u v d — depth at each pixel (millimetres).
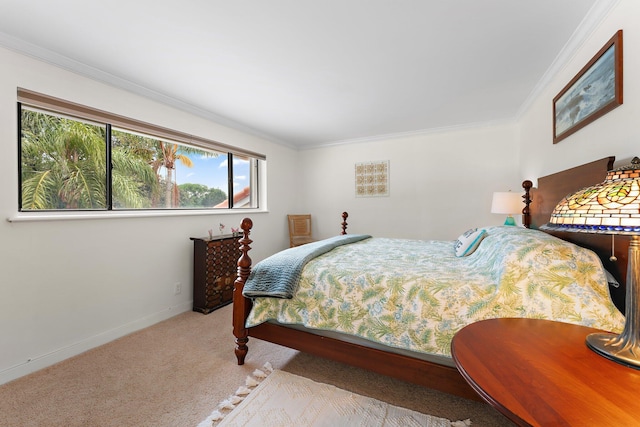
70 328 2125
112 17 1668
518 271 1340
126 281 2514
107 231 2385
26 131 2043
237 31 1822
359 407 1515
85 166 2379
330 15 1676
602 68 1625
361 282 1625
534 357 867
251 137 4090
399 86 2660
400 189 4352
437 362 1435
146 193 2895
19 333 1873
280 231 4691
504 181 3734
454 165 4008
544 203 2373
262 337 1908
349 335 1655
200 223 3270
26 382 1777
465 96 2902
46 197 2145
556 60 2189
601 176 1510
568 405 660
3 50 1826
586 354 880
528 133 3148
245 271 1966
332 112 3352
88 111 2273
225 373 1858
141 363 1988
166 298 2873
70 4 1551
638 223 732
